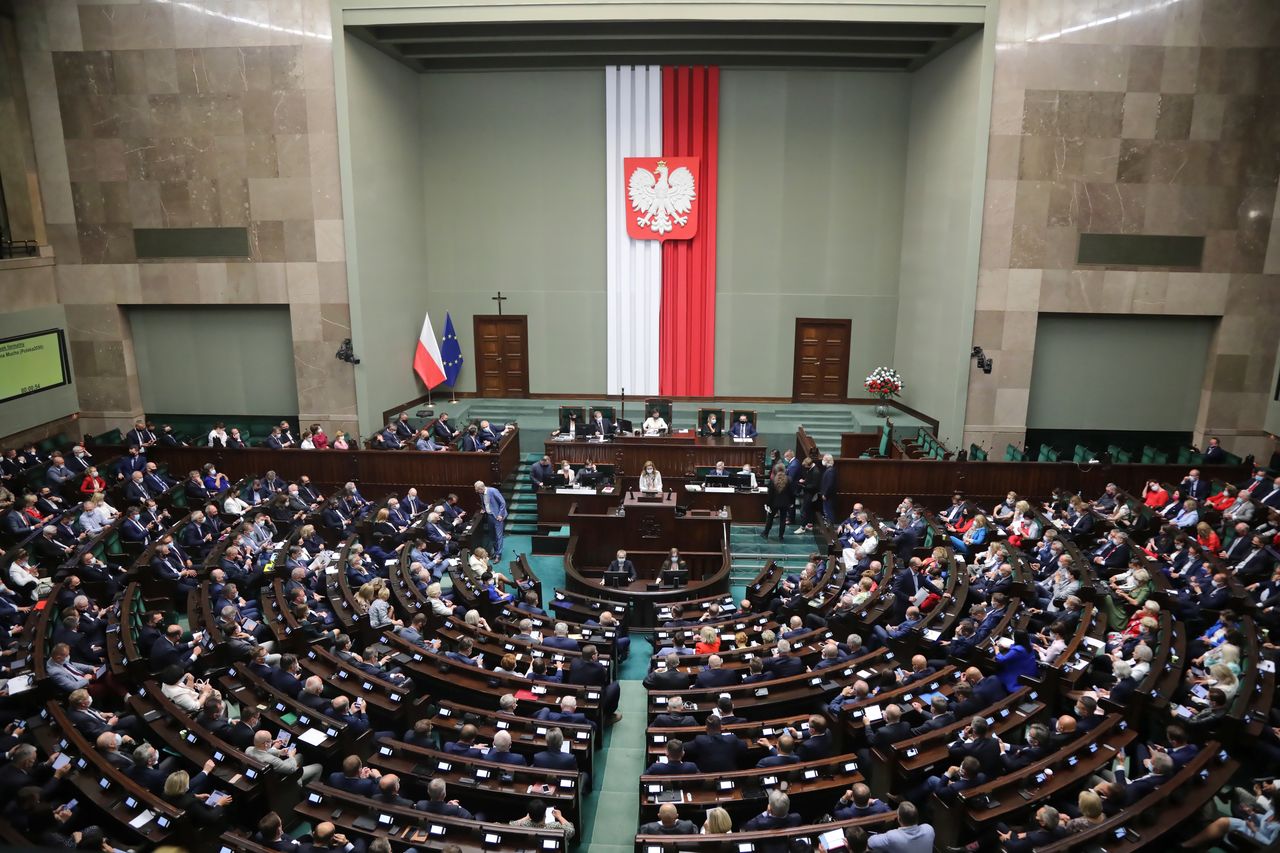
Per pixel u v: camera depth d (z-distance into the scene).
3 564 13.87
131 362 23.09
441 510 17.48
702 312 24.97
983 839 8.62
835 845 7.83
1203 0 19.48
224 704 10.82
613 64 23.61
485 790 9.01
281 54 20.56
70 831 8.57
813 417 24.03
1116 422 22.28
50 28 20.86
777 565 17.09
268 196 21.33
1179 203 20.48
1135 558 14.06
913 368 23.78
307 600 13.59
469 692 11.26
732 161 24.14
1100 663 11.86
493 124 24.38
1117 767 9.57
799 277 24.75
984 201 20.44
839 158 24.06
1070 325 21.64
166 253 21.91
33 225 21.80
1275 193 20.42
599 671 11.55
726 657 11.98
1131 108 19.98
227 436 20.55
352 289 21.59
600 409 21.53
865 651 11.99
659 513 17.12
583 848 9.45
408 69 23.66
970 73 20.23
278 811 9.24
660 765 9.31
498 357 25.61
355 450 20.02
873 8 19.50
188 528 16.03
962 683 10.68
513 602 14.84
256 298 21.95
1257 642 11.50
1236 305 21.00
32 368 21.27
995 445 21.75
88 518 16.30
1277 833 8.19
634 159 23.95
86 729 9.83
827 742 9.85
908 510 17.19
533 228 24.88
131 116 21.20
